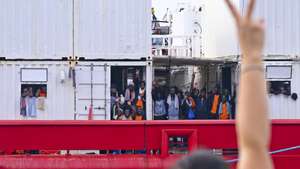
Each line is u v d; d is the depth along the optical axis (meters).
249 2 2.46
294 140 7.76
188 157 2.23
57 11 18.67
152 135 7.65
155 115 19.58
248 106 2.48
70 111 18.52
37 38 18.64
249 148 2.49
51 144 7.60
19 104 18.47
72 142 7.63
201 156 2.21
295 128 7.77
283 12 19.64
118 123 7.66
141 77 18.78
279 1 19.59
